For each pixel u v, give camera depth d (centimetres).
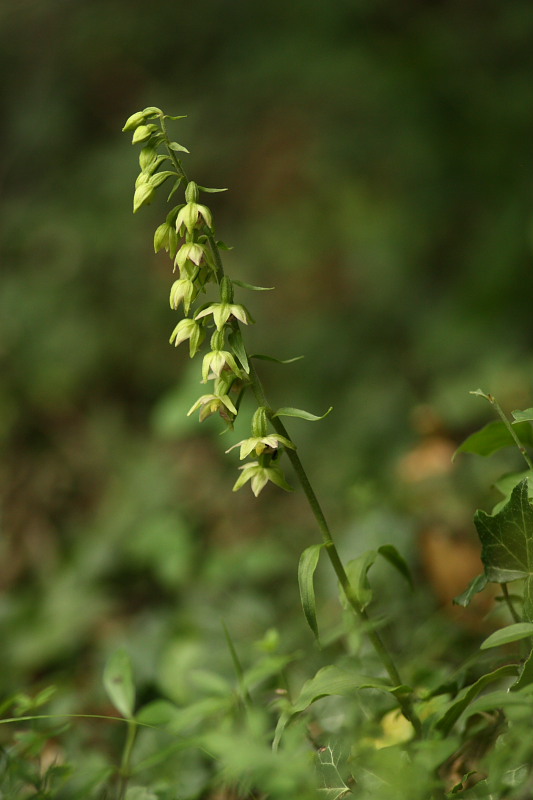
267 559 429
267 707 243
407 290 702
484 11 806
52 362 703
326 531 193
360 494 392
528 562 187
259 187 786
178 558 457
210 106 827
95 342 712
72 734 274
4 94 920
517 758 154
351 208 732
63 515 567
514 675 180
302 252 727
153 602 449
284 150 785
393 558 206
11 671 393
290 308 719
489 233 682
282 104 803
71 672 365
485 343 619
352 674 188
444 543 350
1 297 739
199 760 246
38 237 779
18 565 506
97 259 750
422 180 730
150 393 708
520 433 210
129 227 766
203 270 197
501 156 714
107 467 607
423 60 762
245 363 192
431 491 373
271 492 535
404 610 321
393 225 721
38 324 723
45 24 930
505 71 761
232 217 790
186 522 504
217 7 873
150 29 890
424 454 404
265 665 232
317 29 802
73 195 800
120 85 891
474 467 386
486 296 645
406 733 226
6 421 659
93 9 919
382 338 685
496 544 188
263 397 195
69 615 429
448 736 201
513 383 512
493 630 296
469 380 568
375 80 750
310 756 188
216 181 802
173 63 889
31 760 228
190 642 347
